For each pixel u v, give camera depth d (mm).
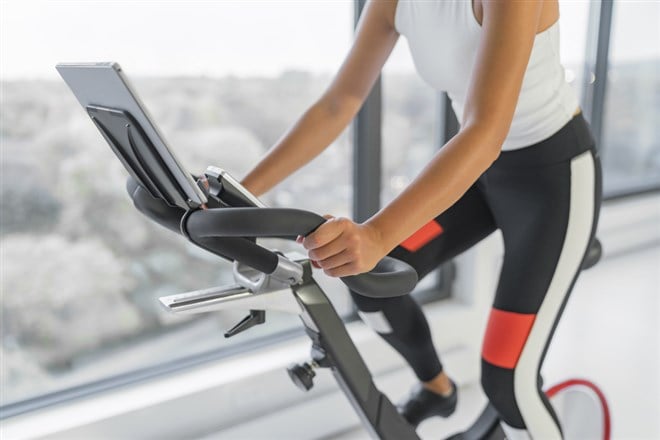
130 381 2012
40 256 1970
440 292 2580
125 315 2148
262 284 1090
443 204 1006
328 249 927
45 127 1873
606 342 2752
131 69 1921
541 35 1321
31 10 1745
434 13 1302
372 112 2275
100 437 1828
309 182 2309
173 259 2203
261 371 2064
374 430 1271
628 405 2281
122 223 2084
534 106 1372
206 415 1986
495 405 1491
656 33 3766
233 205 1039
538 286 1426
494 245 2504
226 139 2148
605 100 3500
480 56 1062
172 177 937
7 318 1958
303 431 2104
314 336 1204
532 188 1437
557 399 1922
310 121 1439
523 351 1438
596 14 3311
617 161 3891
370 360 2270
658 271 3549
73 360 2092
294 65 2180
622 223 3734
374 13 1467
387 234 975
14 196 1885
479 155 1013
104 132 990
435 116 2516
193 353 2184
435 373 1618
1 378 1979
